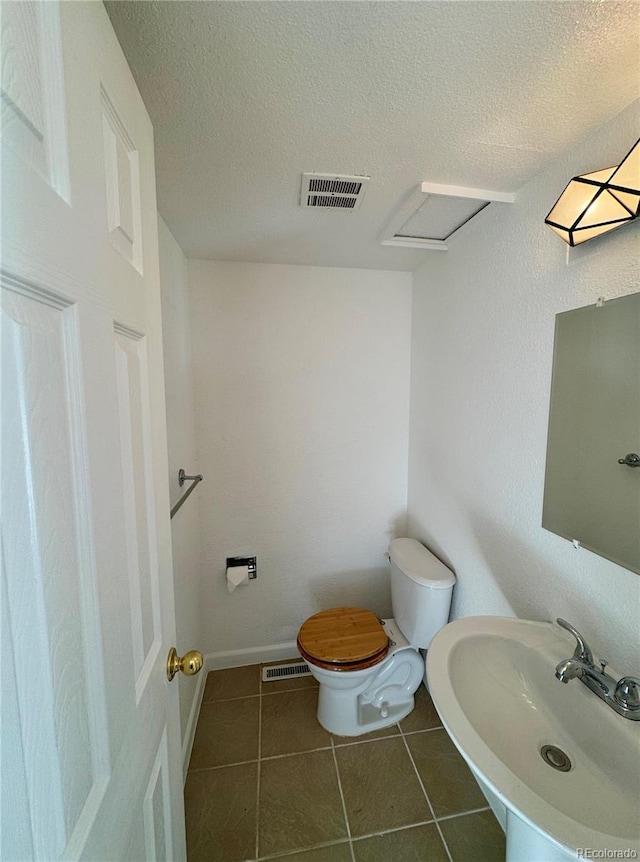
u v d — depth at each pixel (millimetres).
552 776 736
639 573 748
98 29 457
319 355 1821
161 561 699
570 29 590
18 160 299
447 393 1527
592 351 849
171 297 1364
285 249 1547
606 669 796
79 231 397
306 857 1099
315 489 1899
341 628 1602
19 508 300
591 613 867
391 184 1051
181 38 605
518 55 638
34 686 313
